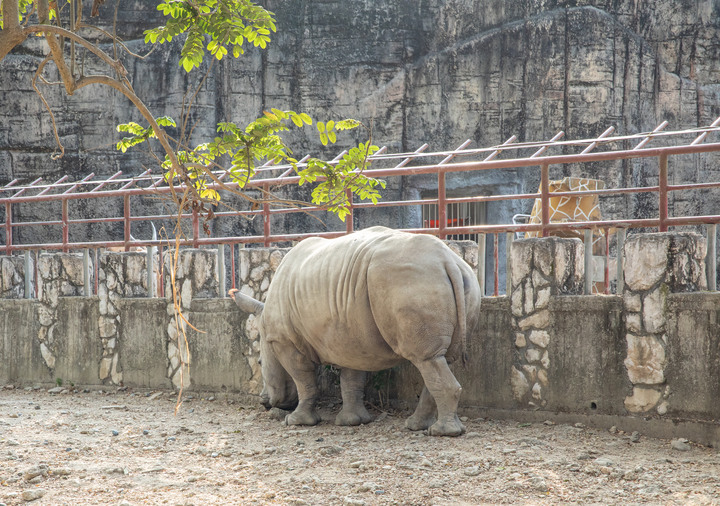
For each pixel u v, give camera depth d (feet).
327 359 41.73
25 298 64.85
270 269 52.95
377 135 103.76
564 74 100.12
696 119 101.19
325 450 35.09
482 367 43.27
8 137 102.06
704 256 37.96
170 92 102.63
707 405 35.53
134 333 58.65
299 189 102.06
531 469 30.96
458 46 102.63
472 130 102.47
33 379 63.26
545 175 43.98
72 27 27.35
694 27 100.78
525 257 42.19
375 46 103.50
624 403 38.47
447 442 35.83
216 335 54.34
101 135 103.14
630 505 26.40
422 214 103.55
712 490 27.68
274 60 103.65
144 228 102.73
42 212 102.83
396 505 27.02
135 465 34.14
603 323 39.27
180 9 29.14
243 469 33.04
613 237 68.13
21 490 30.07
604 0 100.99
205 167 28.32
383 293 36.76
